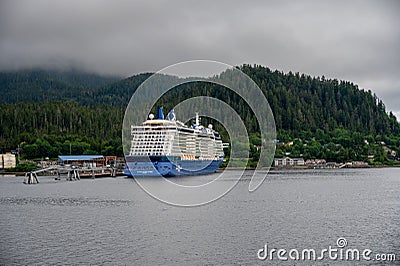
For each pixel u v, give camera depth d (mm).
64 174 161500
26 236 46125
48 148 191375
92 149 191000
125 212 62500
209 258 36969
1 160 179625
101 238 44531
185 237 44656
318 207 67938
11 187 112000
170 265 35188
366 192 94938
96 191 95438
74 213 62500
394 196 85938
